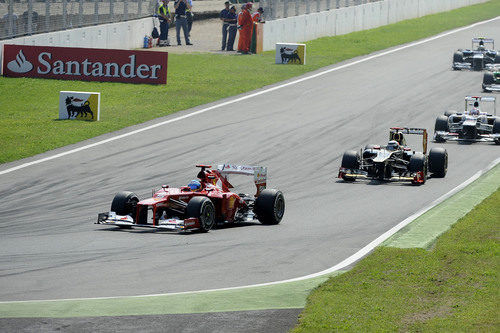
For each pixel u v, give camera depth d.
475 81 151.88
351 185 79.12
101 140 102.19
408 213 64.81
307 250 50.81
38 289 40.56
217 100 130.88
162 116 118.12
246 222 62.41
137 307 37.25
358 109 124.88
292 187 78.12
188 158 91.94
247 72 156.38
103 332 33.62
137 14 184.00
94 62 143.75
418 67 168.12
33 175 83.81
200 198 56.19
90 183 80.00
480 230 54.56
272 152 95.81
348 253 49.88
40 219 64.06
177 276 43.59
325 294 39.03
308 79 152.00
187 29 187.50
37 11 156.00
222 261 47.41
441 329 33.31
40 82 142.62
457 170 86.62
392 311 36.06
